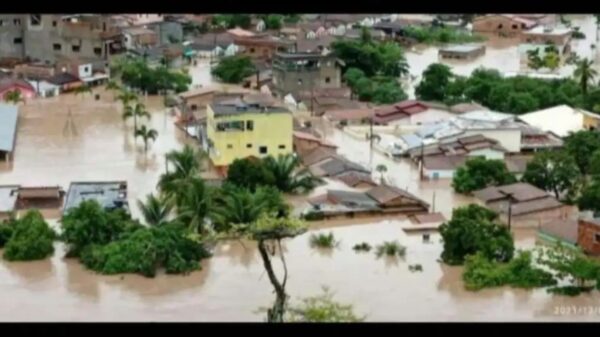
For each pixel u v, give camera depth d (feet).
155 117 369.50
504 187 269.03
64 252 234.79
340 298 205.36
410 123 355.36
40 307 202.90
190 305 204.13
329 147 319.68
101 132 348.59
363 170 296.30
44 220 245.65
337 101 377.09
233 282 216.95
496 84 382.83
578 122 340.18
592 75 393.50
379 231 251.80
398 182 293.64
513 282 213.87
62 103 392.88
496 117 338.54
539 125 338.54
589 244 229.04
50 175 297.53
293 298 199.93
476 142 312.09
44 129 351.87
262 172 275.80
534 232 249.96
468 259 220.43
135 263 222.28
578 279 212.64
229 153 298.15
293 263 227.20
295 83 393.29
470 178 280.31
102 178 294.87
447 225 232.32
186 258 225.56
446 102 382.22
